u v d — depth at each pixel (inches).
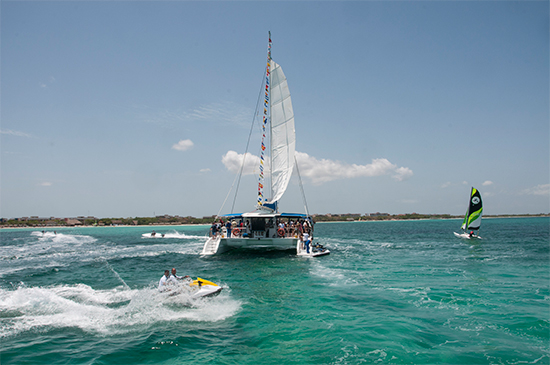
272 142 1050.1
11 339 323.0
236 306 436.5
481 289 527.5
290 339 324.2
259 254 949.2
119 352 294.4
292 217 981.2
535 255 946.7
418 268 727.1
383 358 280.7
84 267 777.6
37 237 2143.2
